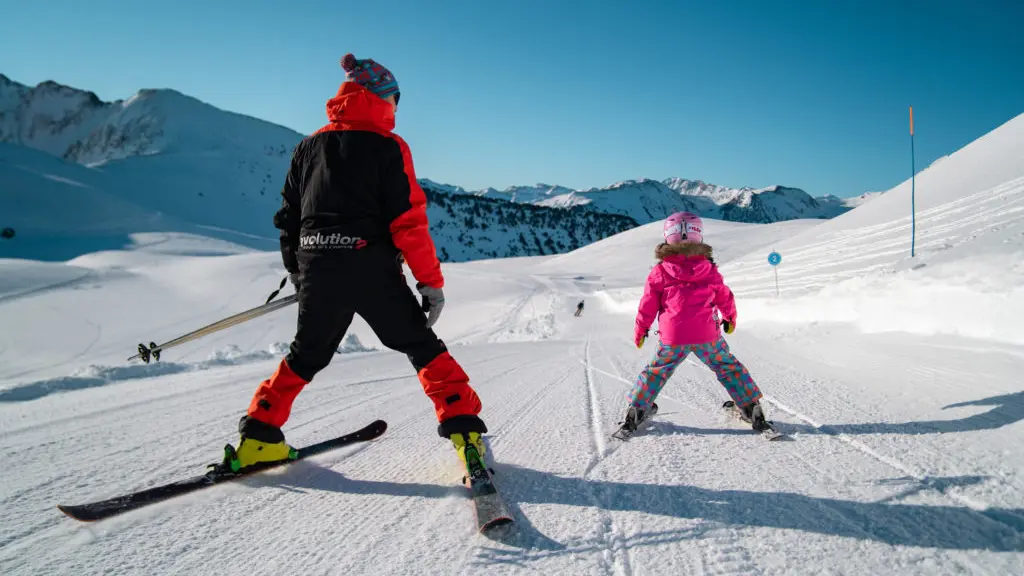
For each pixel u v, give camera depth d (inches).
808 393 139.8
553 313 1428.4
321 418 139.8
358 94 87.7
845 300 297.7
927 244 855.7
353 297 85.5
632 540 66.6
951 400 119.6
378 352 365.1
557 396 164.9
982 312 189.3
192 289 1936.5
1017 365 144.0
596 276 3265.3
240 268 2268.7
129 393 188.1
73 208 4498.0
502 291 2325.3
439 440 115.1
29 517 78.0
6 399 192.4
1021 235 251.9
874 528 66.9
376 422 115.3
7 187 4485.7
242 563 64.2
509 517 69.4
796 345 236.5
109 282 1968.5
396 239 86.5
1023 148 1172.5
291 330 1348.4
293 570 62.4
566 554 63.7
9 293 1702.8
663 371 113.3
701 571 59.1
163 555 66.3
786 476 84.8
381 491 86.0
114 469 100.3
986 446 90.2
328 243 84.8
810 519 70.1
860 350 200.4
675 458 96.4
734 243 3597.4
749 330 348.2
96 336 1343.5
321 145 88.0
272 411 90.9
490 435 118.9
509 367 250.7
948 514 69.1
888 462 87.7
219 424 135.3
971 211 965.2
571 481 87.3
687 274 111.7
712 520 70.9
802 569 58.9
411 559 64.0
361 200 85.1
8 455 109.0
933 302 217.3
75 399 180.2
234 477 89.5
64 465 102.4
